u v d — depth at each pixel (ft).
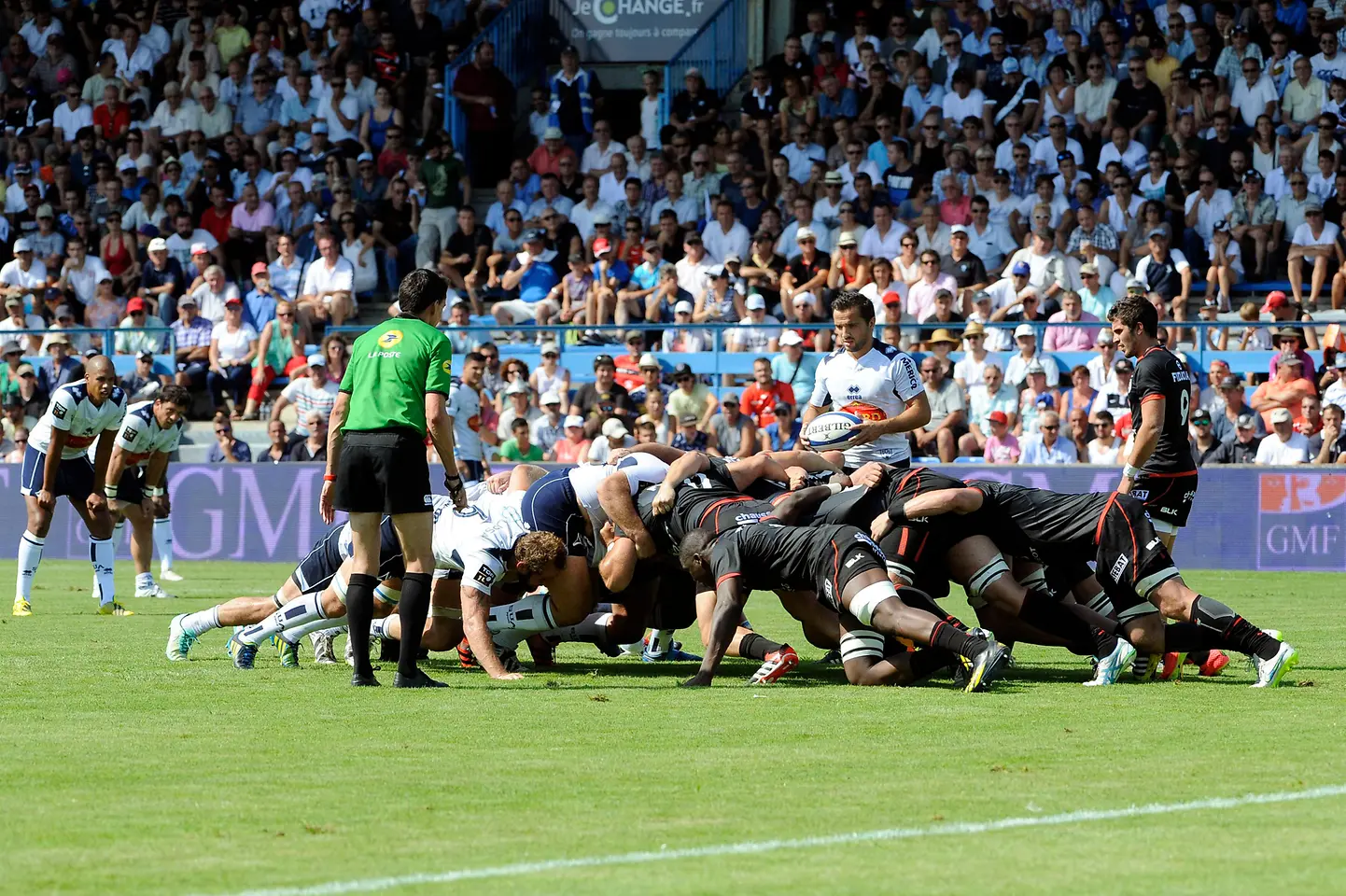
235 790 59.77
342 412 90.38
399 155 274.98
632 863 48.65
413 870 47.83
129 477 155.53
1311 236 228.84
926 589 93.56
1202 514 195.11
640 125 290.76
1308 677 92.89
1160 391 92.58
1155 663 91.56
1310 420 196.95
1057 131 245.04
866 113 260.42
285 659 99.45
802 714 78.02
